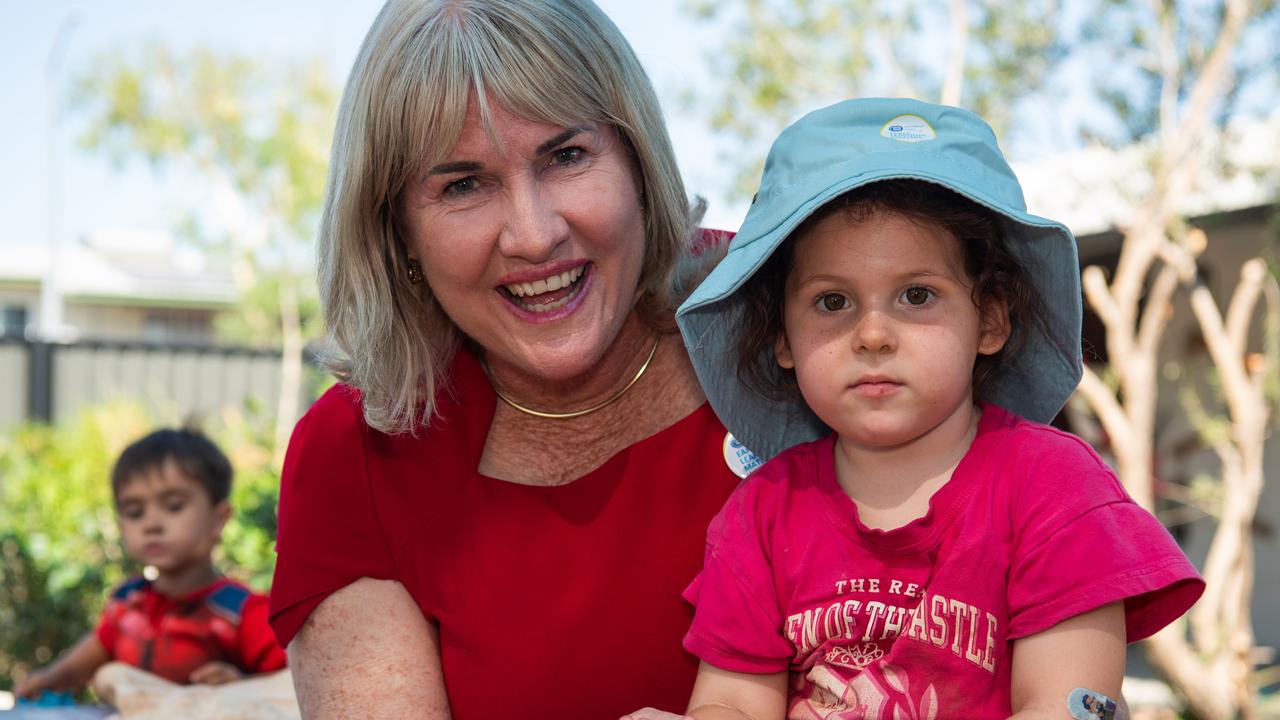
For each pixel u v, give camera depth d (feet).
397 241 6.51
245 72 74.49
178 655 13.99
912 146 5.47
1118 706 5.01
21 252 103.65
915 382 5.30
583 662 6.25
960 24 27.99
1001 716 5.21
